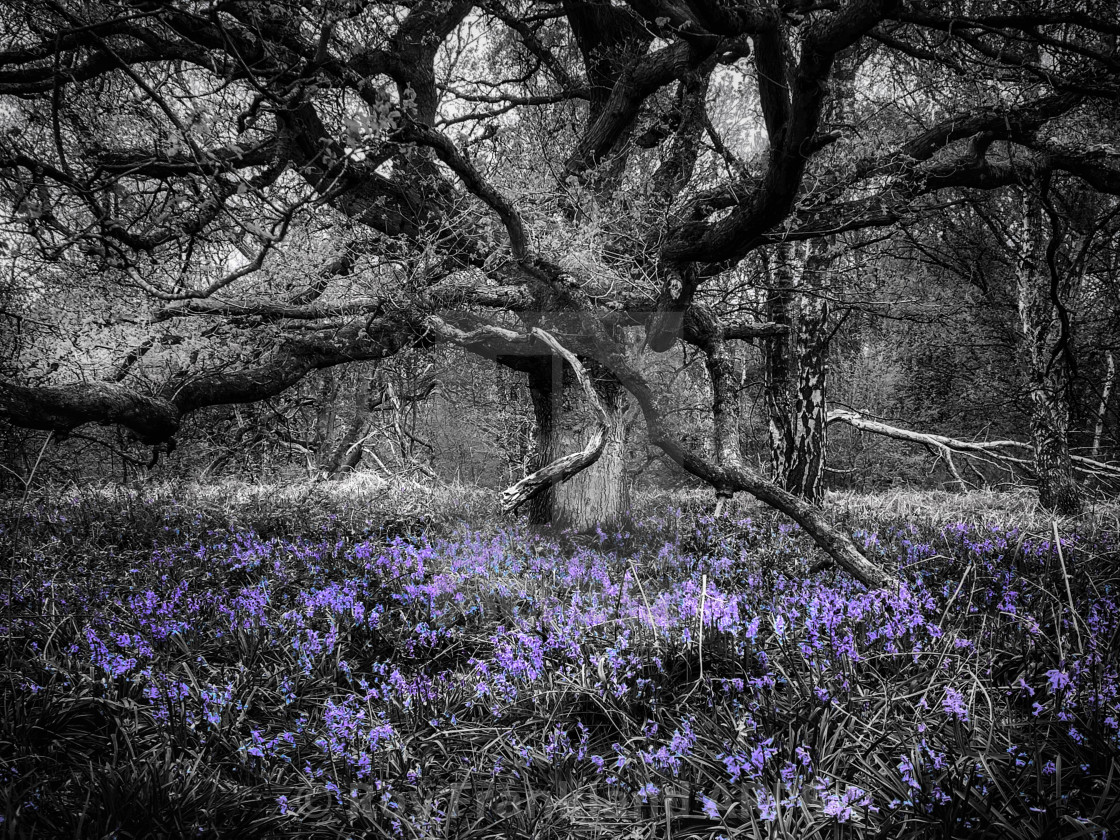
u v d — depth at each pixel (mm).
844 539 5336
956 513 9953
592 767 3184
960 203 8273
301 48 5191
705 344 6555
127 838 2656
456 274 7363
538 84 9977
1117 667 3307
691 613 4051
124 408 5168
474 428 16391
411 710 3568
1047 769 2574
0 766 2967
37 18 5465
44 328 5500
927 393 21141
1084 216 11383
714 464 6066
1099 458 16422
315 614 4863
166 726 3434
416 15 6801
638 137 8844
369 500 10961
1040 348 11625
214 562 6293
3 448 8945
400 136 4914
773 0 5223
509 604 4914
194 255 6473
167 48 5219
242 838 2748
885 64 9289
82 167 5602
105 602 5168
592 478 6309
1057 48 6363
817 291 9375
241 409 16328
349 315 6824
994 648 3703
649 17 6227
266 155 6008
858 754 2928
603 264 6586
